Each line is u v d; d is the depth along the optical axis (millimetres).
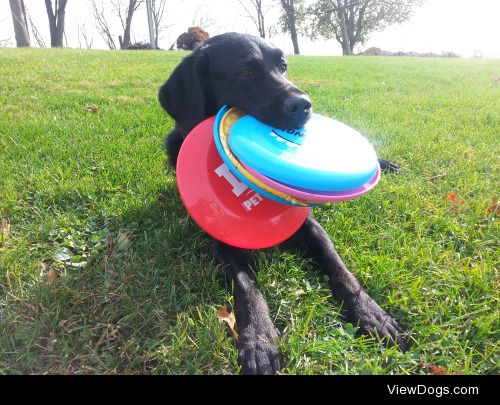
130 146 1054
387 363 476
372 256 639
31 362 471
